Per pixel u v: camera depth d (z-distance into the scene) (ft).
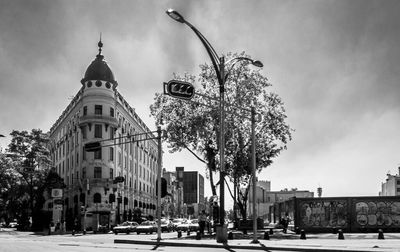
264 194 369.91
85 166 216.13
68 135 256.93
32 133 226.79
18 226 231.71
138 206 278.05
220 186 72.18
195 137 119.44
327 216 113.09
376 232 110.42
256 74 120.06
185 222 185.37
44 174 223.10
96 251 58.75
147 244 78.48
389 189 387.75
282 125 125.29
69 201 240.94
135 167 278.67
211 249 63.36
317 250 58.08
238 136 122.31
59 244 79.51
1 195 213.25
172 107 119.85
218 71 72.64
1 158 184.44
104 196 212.23
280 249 60.85
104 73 221.46
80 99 224.94
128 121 259.80
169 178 447.01
